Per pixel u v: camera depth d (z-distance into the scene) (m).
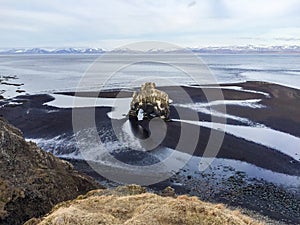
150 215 11.66
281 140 35.22
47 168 19.14
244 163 28.77
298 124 41.47
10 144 18.66
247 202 22.09
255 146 32.88
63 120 40.66
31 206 15.60
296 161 29.53
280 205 21.75
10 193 15.38
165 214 11.69
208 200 22.28
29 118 42.59
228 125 39.50
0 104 51.84
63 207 13.73
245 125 40.28
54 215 11.93
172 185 24.33
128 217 12.17
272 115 45.53
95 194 15.70
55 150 31.50
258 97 57.62
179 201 12.98
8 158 17.77
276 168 27.95
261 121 42.44
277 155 30.84
